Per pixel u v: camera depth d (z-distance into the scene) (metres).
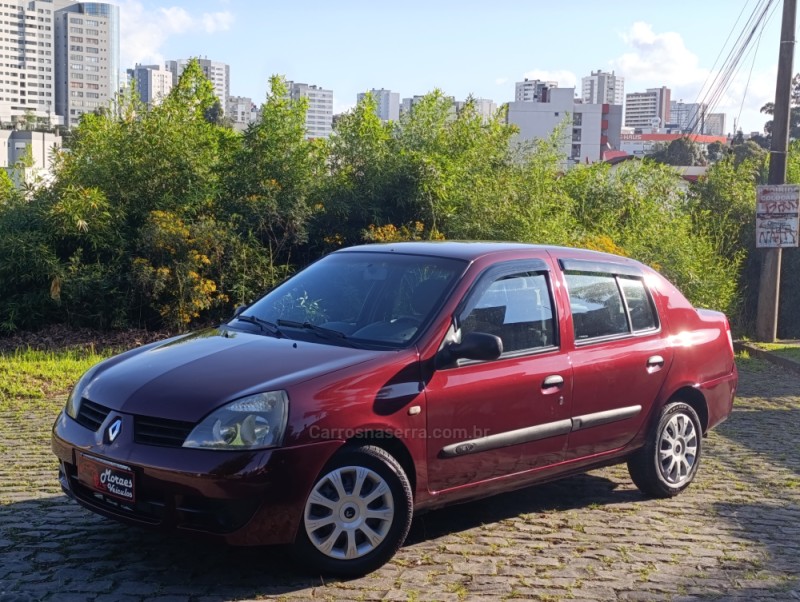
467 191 14.09
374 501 4.61
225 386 4.43
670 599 4.53
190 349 5.03
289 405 4.34
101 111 13.48
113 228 12.35
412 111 15.72
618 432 5.91
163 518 4.25
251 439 4.23
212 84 14.24
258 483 4.20
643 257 14.67
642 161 18.45
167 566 4.63
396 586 4.49
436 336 4.91
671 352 6.28
